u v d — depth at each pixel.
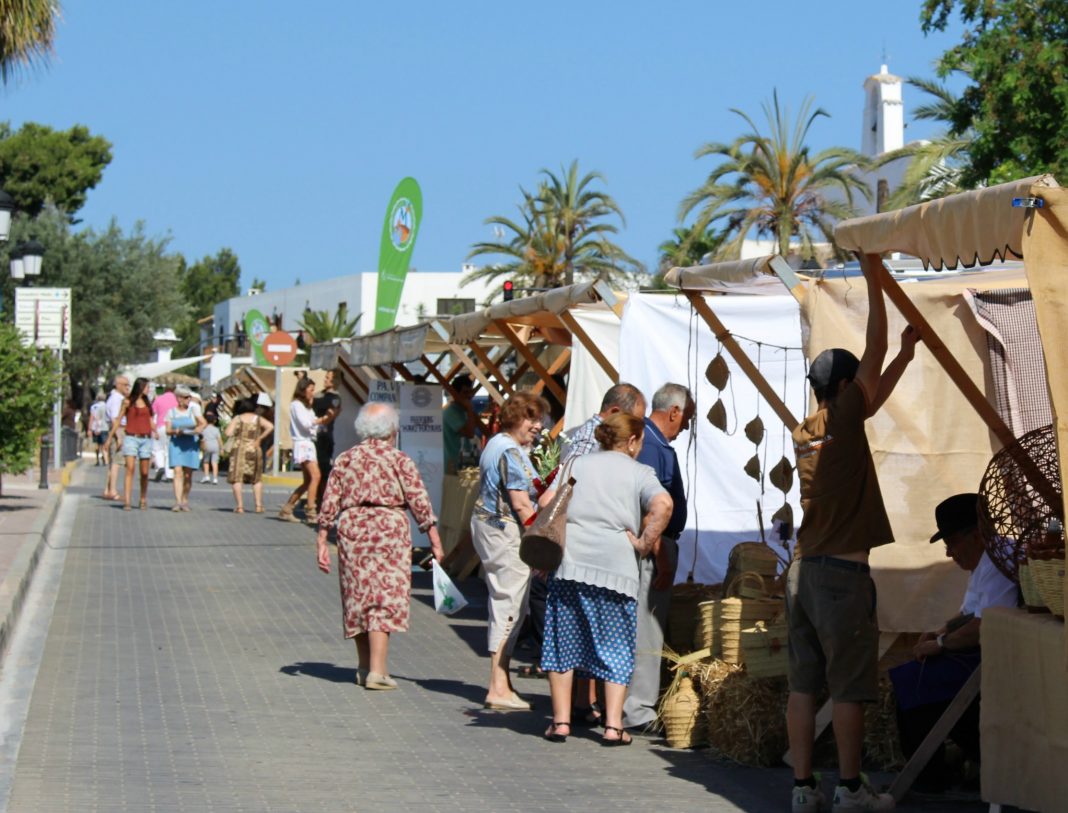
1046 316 5.66
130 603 15.05
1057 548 6.77
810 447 7.33
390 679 10.84
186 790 7.58
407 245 28.12
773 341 11.89
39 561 18.20
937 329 9.11
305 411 24.92
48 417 23.02
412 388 18.25
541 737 9.23
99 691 10.37
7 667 11.29
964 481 9.08
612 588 8.88
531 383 19.73
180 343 138.88
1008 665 6.70
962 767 8.01
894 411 9.11
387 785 7.81
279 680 11.02
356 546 10.82
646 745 9.07
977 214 6.10
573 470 9.02
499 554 10.14
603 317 13.23
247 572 17.95
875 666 7.28
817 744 8.42
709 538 11.74
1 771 7.91
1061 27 29.45
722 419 10.72
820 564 7.26
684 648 9.75
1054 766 6.32
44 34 19.91
